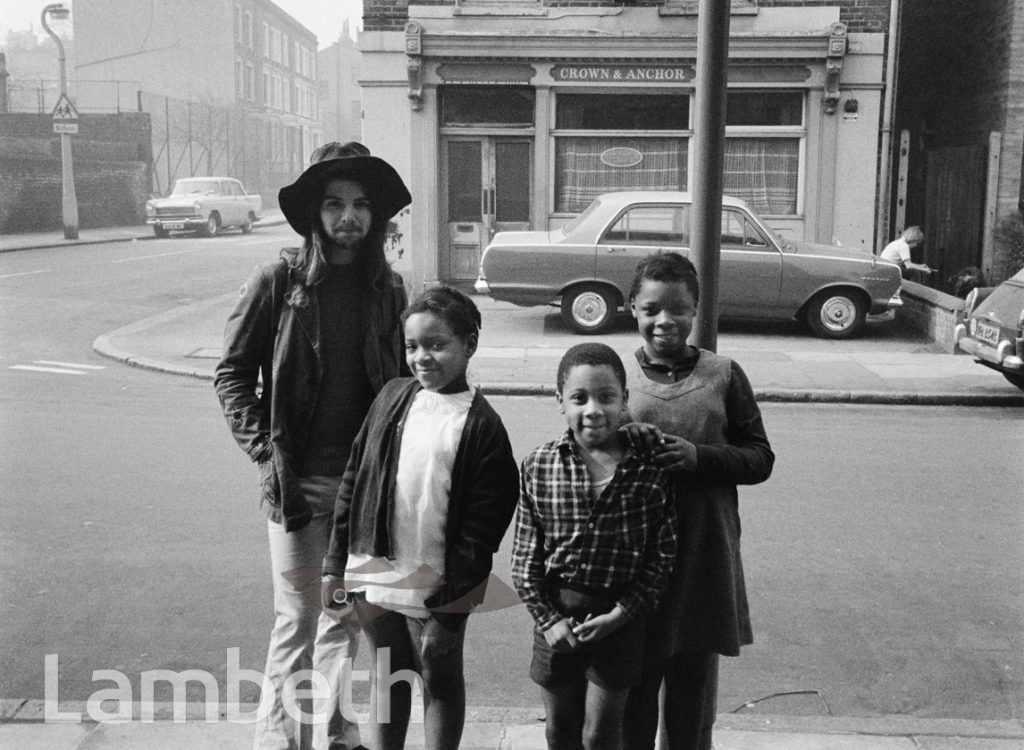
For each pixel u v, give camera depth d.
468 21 17.19
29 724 4.13
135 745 3.95
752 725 4.23
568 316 14.54
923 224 20.98
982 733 4.15
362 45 17.20
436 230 17.77
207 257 26.09
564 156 17.62
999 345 10.93
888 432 9.92
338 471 3.55
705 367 3.26
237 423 3.50
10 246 27.03
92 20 56.62
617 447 3.10
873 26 16.83
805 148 17.23
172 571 5.96
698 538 3.20
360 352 3.55
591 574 3.02
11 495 7.39
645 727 3.31
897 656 5.01
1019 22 17.59
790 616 5.47
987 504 7.45
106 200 37.53
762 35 16.56
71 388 11.49
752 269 14.36
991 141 17.73
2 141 35.19
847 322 14.50
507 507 3.23
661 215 14.36
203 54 56.75
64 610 5.40
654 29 17.00
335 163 3.38
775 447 9.22
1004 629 5.32
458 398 3.25
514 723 4.20
